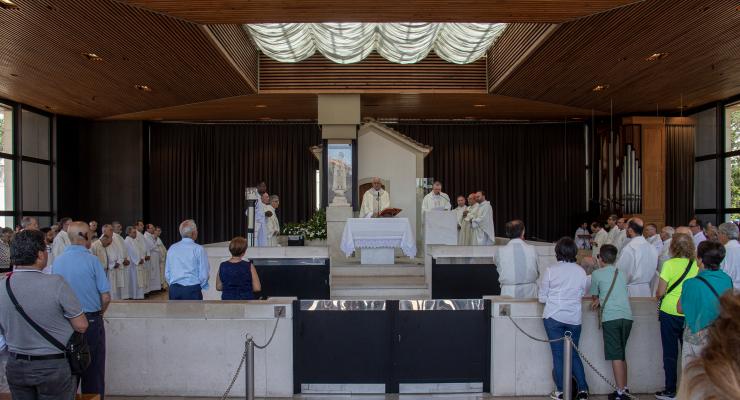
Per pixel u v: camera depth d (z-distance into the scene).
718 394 1.07
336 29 10.91
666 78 12.59
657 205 15.97
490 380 5.39
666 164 16.06
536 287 6.15
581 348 5.47
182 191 19.16
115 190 18.02
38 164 15.95
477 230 10.30
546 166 19.50
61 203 16.70
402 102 15.15
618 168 16.34
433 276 8.55
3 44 9.95
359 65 13.79
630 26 9.20
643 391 5.52
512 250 6.06
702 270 4.36
